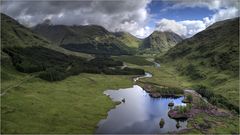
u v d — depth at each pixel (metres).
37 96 158.38
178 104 169.00
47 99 156.12
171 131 114.88
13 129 103.62
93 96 182.25
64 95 172.75
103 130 115.44
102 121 128.88
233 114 142.12
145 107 160.75
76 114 133.88
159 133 112.62
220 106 158.75
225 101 163.25
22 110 126.94
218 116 136.88
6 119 112.31
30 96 153.75
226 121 128.62
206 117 134.62
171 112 144.50
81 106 150.50
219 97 175.25
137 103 171.50
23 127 107.12
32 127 108.50
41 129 107.88
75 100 164.00
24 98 147.75
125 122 128.25
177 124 122.88
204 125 120.75
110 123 125.81
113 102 169.38
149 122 129.12
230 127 119.69
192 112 143.00
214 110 147.88
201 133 111.81
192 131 114.25
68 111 137.25
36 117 120.88
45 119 119.94
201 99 180.38
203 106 152.25
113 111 149.38
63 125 116.12
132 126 122.00
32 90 173.25
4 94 150.25
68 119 124.62
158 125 124.31
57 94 173.00
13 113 120.44
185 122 129.25
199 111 145.25
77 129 113.12
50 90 182.25
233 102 160.75
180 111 141.75
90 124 121.88
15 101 138.50
